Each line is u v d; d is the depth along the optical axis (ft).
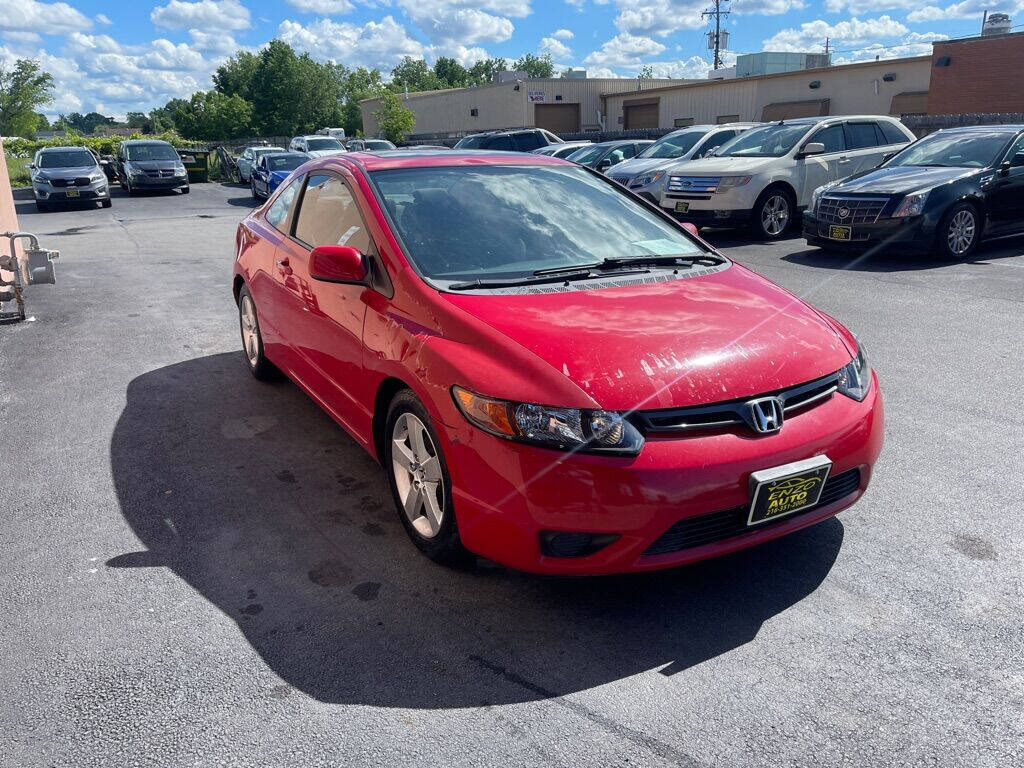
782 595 9.25
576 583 9.61
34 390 17.01
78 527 11.07
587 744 7.05
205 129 239.91
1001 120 59.21
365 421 11.16
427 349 9.33
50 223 55.31
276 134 292.20
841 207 30.83
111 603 9.24
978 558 9.91
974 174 30.17
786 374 8.87
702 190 37.45
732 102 100.17
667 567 8.27
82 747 7.04
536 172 13.43
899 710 7.39
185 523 11.18
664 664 8.11
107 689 7.79
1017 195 31.14
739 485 8.20
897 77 81.05
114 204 71.72
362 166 12.58
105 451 13.71
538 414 8.14
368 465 13.09
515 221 11.85
